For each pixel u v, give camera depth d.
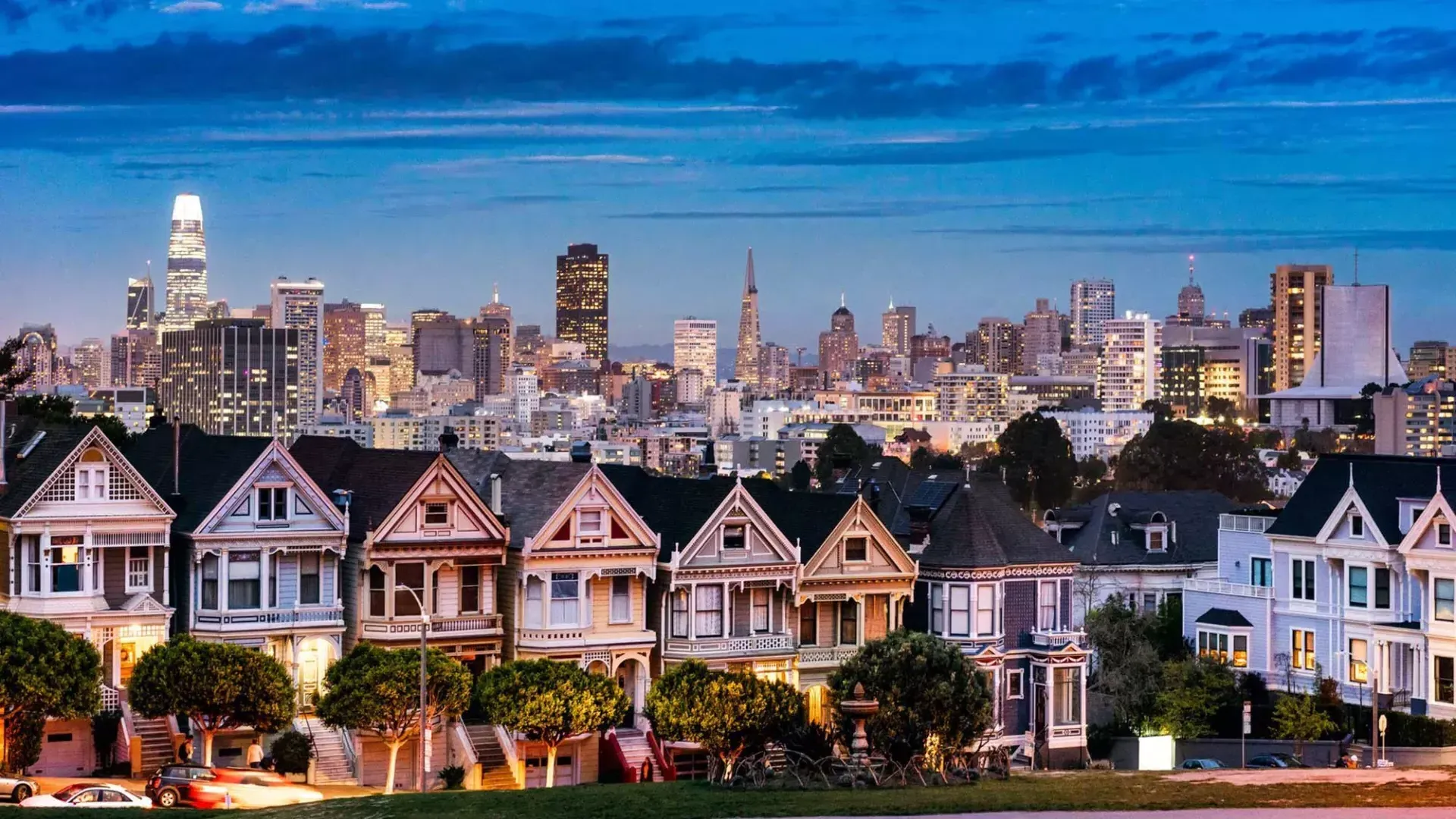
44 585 106.31
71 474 107.25
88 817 83.25
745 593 121.12
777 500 129.88
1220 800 84.81
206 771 94.75
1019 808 83.44
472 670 116.75
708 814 82.75
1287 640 147.00
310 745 108.62
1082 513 190.00
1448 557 131.75
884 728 97.81
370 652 105.50
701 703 104.62
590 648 116.25
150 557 109.69
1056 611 128.25
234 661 102.19
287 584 112.12
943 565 125.56
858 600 123.31
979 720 99.44
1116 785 90.31
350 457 122.62
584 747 114.50
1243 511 193.00
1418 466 141.62
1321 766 126.19
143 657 103.38
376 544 112.25
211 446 116.75
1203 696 139.25
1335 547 142.88
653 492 127.75
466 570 116.00
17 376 176.38
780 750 105.69
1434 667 132.75
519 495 120.62
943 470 153.12
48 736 105.38
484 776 111.19
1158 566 183.50
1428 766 110.06
